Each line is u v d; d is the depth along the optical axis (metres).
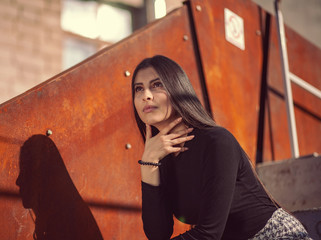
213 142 1.45
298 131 3.35
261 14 3.21
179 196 1.58
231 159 1.43
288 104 2.93
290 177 2.48
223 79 2.71
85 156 1.87
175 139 1.54
